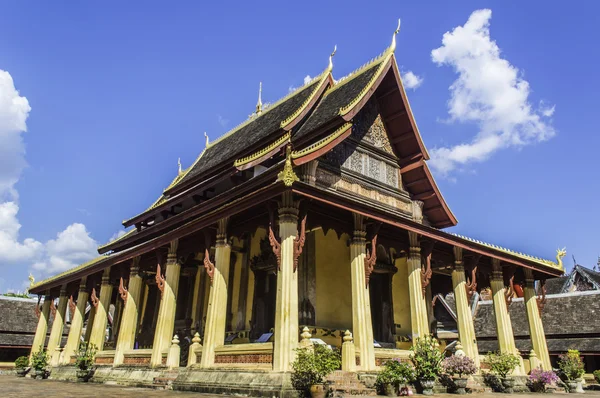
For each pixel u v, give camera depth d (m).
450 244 18.02
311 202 14.08
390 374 12.82
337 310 18.11
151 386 15.32
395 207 20.16
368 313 14.39
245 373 12.43
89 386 16.22
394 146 21.53
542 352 20.95
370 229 16.08
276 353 11.91
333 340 17.33
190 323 21.89
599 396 16.12
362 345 13.88
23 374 25.50
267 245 18.62
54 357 24.12
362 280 14.72
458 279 18.36
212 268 15.53
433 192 21.62
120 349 19.11
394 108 20.89
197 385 13.48
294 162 13.91
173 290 17.61
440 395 13.70
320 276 17.97
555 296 32.75
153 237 22.02
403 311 21.55
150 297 26.03
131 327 19.64
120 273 22.08
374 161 20.02
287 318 12.13
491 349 30.30
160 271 18.42
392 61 19.95
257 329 18.03
